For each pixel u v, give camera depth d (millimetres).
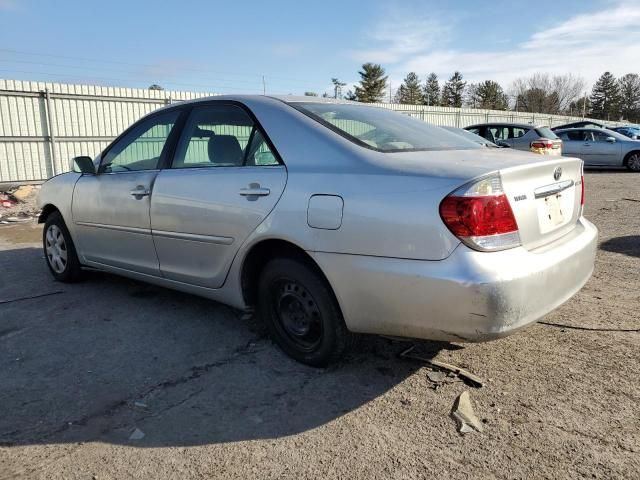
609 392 2875
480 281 2422
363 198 2738
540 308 2631
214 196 3430
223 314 4172
